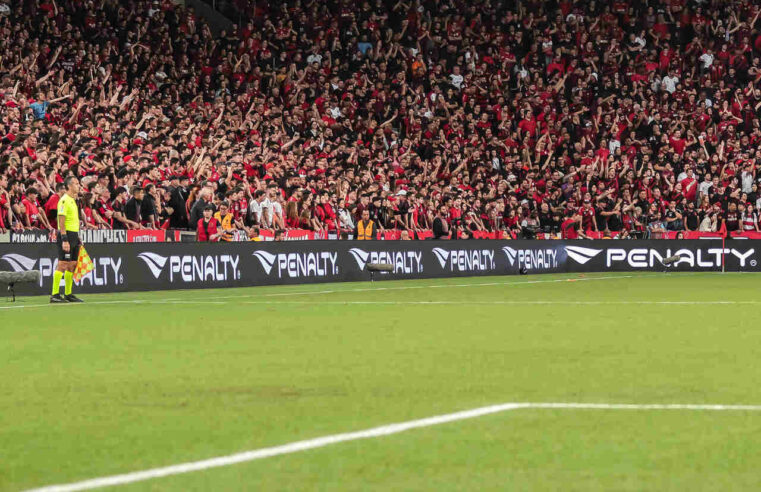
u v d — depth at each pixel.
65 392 11.73
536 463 8.08
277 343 16.84
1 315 22.84
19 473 7.80
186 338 17.70
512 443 8.80
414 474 7.72
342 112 53.62
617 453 8.41
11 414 10.34
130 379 12.76
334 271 38.97
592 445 8.72
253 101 49.75
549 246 47.97
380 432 9.28
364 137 53.06
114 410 10.55
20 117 38.06
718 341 16.95
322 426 9.59
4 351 15.84
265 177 42.44
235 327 19.73
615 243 49.38
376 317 22.05
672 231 51.00
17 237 30.09
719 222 51.22
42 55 44.81
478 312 23.47
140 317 22.20
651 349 15.77
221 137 45.31
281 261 37.06
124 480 7.54
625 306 25.42
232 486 7.37
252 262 36.12
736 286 35.56
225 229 36.50
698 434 9.16
